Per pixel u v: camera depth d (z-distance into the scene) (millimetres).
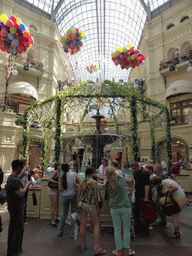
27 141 8719
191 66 14391
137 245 3609
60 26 26781
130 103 7449
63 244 3666
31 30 20141
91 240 3873
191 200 7691
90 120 17938
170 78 19328
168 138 9719
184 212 6035
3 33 7625
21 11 19656
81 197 3494
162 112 10359
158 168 4664
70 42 10477
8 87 17516
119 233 3109
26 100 19156
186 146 16625
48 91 21234
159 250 3396
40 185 6051
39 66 19828
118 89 8102
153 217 4059
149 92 21016
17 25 7707
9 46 8273
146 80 22781
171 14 20078
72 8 25719
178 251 3357
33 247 3518
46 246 3566
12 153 14430
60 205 5168
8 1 18219
